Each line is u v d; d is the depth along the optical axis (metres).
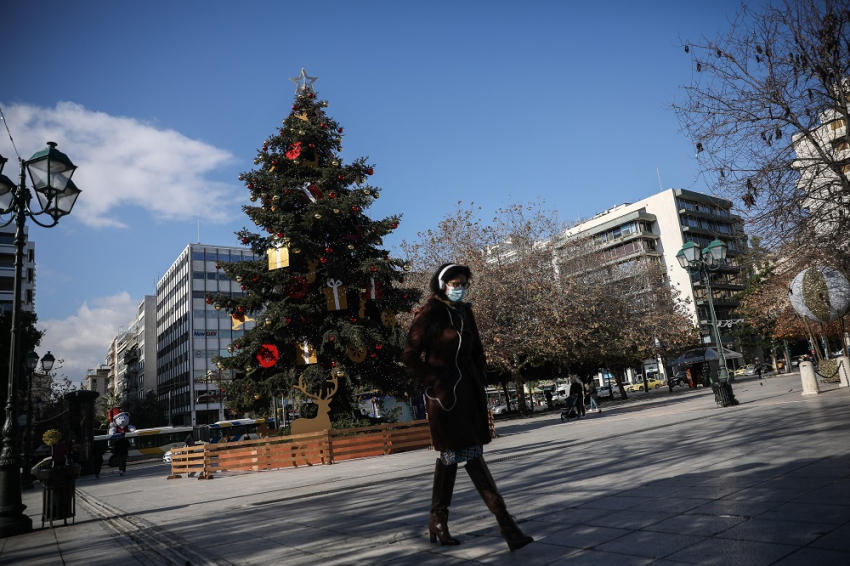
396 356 17.28
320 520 5.49
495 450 11.85
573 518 4.17
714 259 16.50
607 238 74.19
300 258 16.45
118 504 10.23
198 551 4.65
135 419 76.25
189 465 15.37
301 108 18.22
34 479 22.75
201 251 79.06
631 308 39.84
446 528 3.80
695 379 45.94
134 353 115.62
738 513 3.71
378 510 5.71
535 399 66.38
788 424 8.95
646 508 4.21
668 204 70.81
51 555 5.57
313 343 16.36
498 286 29.36
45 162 8.69
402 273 17.72
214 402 74.75
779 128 10.27
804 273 15.52
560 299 31.12
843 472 4.64
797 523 3.30
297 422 14.97
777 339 48.81
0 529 7.36
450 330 3.84
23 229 8.63
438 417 3.73
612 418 18.14
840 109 10.19
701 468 5.77
